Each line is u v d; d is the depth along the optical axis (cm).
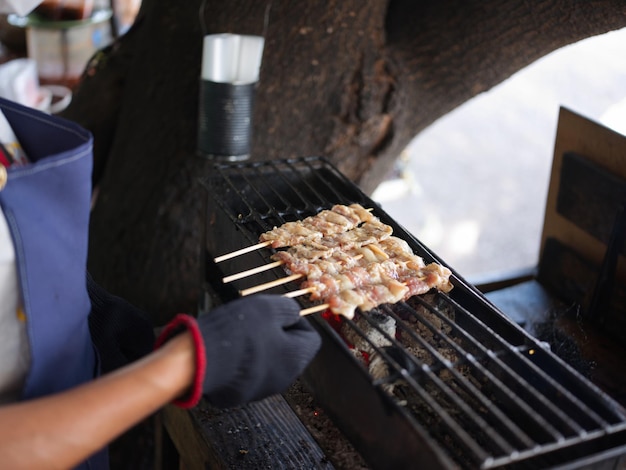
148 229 138
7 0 104
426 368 79
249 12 136
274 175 107
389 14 139
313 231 96
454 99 142
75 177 72
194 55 140
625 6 107
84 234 76
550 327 112
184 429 99
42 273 71
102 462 86
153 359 68
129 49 155
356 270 91
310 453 93
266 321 73
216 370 70
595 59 340
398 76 139
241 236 96
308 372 87
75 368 78
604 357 108
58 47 206
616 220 108
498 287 124
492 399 87
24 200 69
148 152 140
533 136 286
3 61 218
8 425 61
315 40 136
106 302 91
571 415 79
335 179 108
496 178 257
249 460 92
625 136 106
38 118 78
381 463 77
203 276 109
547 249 122
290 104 138
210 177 104
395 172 222
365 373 77
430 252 97
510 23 125
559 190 117
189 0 141
